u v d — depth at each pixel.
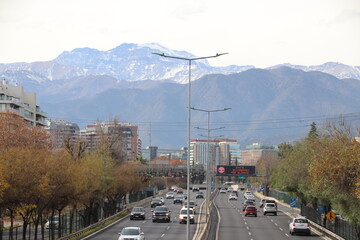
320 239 61.66
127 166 120.69
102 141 101.12
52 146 95.25
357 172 45.75
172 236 64.38
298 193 91.12
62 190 58.31
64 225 74.75
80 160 77.00
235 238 62.59
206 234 64.75
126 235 52.19
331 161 47.53
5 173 48.81
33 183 51.38
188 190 50.03
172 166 141.75
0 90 148.38
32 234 73.19
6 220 94.75
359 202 50.03
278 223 85.81
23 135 85.25
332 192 51.84
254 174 142.62
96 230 72.44
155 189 195.25
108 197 104.62
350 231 59.72
